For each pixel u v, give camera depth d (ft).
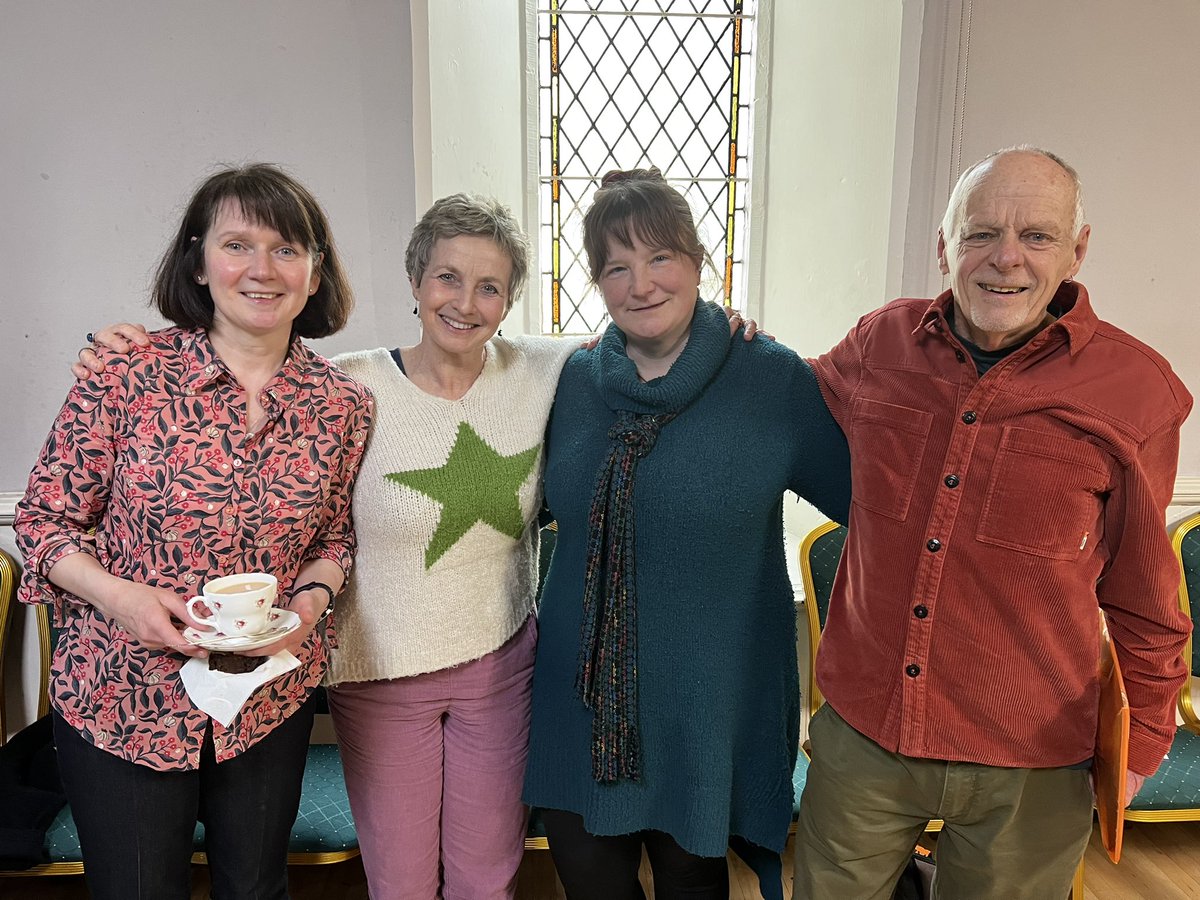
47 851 4.77
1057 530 3.20
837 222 7.08
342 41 5.50
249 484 3.32
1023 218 3.02
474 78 6.67
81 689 3.31
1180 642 3.27
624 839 4.09
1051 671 3.32
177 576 3.27
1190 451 6.90
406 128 5.65
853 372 3.86
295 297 3.34
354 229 5.76
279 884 3.87
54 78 5.38
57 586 3.28
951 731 3.44
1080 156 6.29
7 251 5.60
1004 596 3.29
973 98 6.10
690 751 3.76
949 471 3.36
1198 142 6.36
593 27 7.96
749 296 8.55
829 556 6.33
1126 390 3.14
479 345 3.88
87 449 3.20
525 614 4.42
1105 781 3.30
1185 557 6.55
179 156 5.57
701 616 3.76
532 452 4.12
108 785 3.32
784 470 3.80
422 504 3.83
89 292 5.73
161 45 5.40
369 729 4.14
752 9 8.10
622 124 8.23
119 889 3.42
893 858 3.94
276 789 3.67
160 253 5.69
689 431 3.75
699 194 8.50
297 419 3.45
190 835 3.56
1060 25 6.06
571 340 4.48
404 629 3.95
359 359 4.02
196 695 3.02
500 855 4.40
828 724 3.94
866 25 6.56
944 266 3.48
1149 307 6.62
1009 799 3.46
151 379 3.22
